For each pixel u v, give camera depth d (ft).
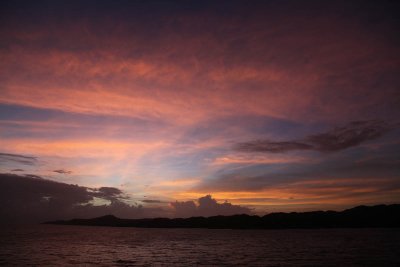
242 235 585.63
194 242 392.68
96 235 578.25
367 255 228.02
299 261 199.62
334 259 207.10
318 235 521.65
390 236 454.81
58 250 272.51
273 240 419.95
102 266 180.34
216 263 193.47
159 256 231.91
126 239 456.86
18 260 202.08
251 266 180.34
